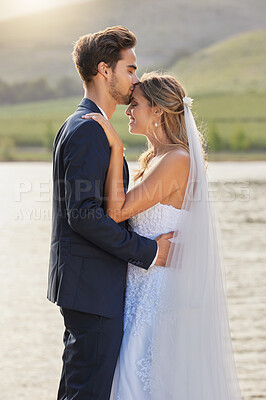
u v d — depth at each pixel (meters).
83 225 3.79
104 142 3.91
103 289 4.03
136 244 3.98
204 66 113.75
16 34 125.31
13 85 111.12
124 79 4.16
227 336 4.33
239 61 112.25
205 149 4.68
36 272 11.68
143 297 4.21
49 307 9.15
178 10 131.75
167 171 4.23
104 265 4.05
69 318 4.14
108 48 4.07
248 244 14.22
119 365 4.15
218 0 131.75
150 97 4.28
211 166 44.66
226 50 117.44
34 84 111.44
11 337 7.69
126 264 4.23
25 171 40.12
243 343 7.26
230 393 4.25
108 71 4.11
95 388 4.01
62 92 111.88
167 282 4.19
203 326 4.19
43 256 13.38
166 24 129.25
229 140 70.19
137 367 4.12
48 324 8.27
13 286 10.48
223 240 14.80
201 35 127.56
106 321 4.04
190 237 4.23
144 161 4.69
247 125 77.88
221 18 129.75
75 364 4.10
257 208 21.30
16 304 9.30
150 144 4.72
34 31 125.00
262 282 10.41
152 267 4.22
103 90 4.16
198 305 4.20
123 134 68.69
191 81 107.94
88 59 4.09
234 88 99.19
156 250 4.07
